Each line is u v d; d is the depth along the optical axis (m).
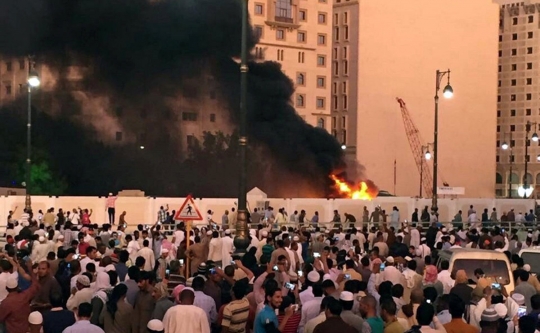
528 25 157.25
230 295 13.52
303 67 120.94
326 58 123.62
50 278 13.52
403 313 11.20
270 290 10.91
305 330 10.91
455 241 27.50
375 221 47.31
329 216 52.75
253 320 12.62
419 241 31.88
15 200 46.62
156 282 14.32
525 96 157.25
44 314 11.02
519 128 157.50
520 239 35.97
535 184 153.62
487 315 9.95
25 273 12.98
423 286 15.73
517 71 158.38
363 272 16.44
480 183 142.75
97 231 28.66
